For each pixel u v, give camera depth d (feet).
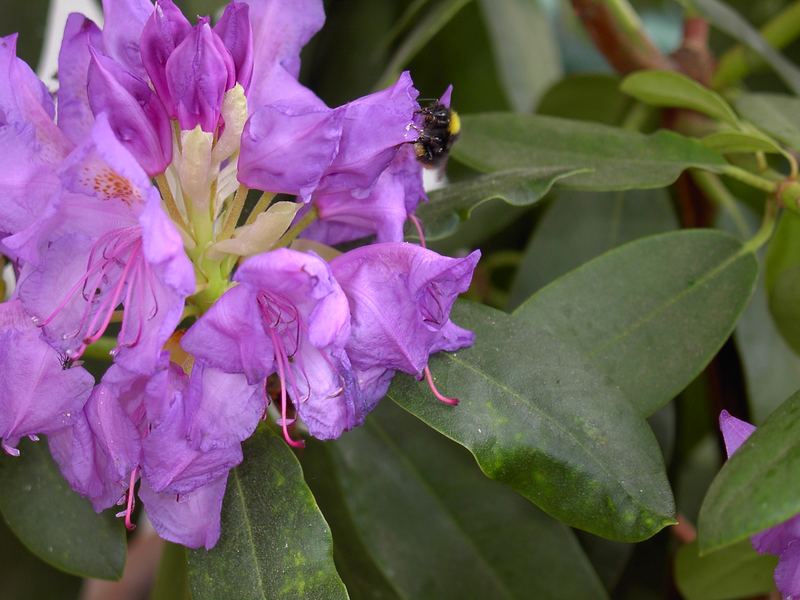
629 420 1.32
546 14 2.50
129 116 1.19
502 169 1.59
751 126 1.64
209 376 1.18
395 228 1.31
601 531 1.30
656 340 1.45
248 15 1.23
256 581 1.28
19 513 1.44
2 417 1.22
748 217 1.94
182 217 1.27
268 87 1.30
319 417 1.22
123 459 1.20
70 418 1.22
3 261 1.53
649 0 2.65
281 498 1.30
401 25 1.93
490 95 2.25
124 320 1.17
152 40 1.20
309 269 1.12
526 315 1.44
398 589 1.60
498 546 1.61
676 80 1.62
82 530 1.44
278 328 1.21
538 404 1.32
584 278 1.46
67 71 1.25
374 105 1.24
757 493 1.15
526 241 2.13
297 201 1.33
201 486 1.21
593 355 1.43
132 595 2.21
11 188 1.19
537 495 1.30
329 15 2.11
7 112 1.22
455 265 1.18
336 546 1.73
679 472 2.00
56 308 1.18
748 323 1.72
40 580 1.78
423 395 1.31
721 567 1.59
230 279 1.32
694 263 1.49
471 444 1.30
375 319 1.21
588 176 1.53
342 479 1.64
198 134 1.22
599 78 1.99
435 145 1.33
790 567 1.22
